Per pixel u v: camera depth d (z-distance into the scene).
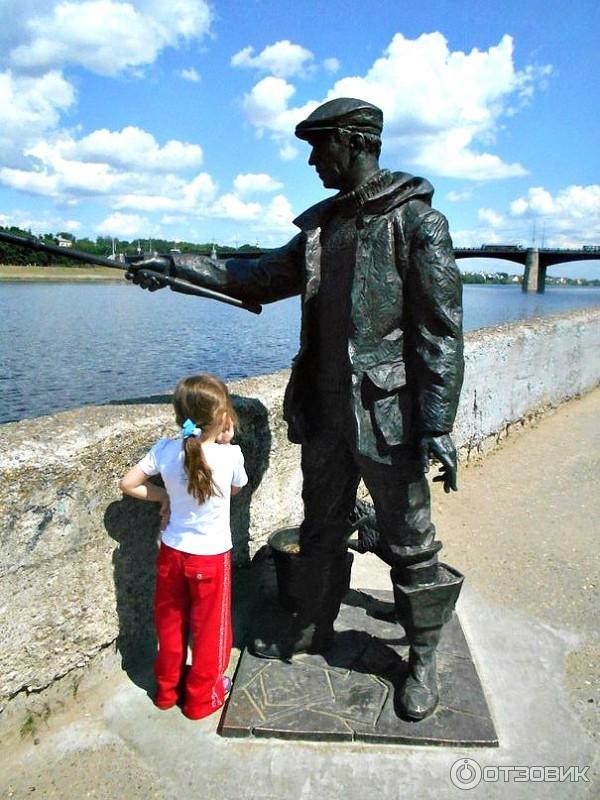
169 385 9.64
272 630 3.10
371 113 2.38
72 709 2.65
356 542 3.38
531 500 5.12
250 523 3.63
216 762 2.41
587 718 2.67
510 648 3.14
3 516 2.29
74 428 2.62
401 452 2.44
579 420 7.31
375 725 2.54
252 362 11.69
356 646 3.04
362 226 2.41
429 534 2.59
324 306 2.59
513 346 6.33
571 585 3.79
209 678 2.59
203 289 2.71
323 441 2.74
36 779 2.33
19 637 2.44
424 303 2.30
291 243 2.77
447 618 2.65
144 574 2.88
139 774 2.36
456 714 2.61
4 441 2.42
